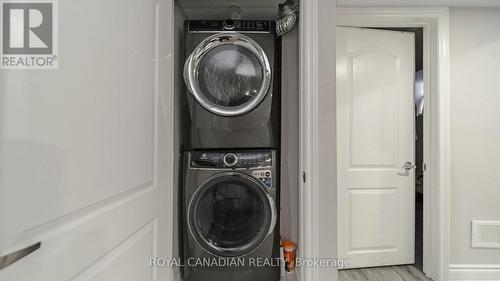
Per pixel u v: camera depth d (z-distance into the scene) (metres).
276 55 1.61
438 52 1.88
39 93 0.51
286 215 1.89
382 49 2.10
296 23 1.74
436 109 1.89
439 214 1.87
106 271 0.74
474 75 1.91
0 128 0.44
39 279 0.50
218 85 1.56
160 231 1.17
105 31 0.72
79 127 0.61
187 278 1.55
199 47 1.55
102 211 0.72
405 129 2.10
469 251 1.91
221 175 1.52
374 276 1.96
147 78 1.01
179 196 1.69
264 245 1.54
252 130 1.55
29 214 0.48
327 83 1.28
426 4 1.86
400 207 2.09
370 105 2.08
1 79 0.45
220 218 1.59
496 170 1.91
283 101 1.90
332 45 1.28
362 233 2.06
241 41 1.55
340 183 2.04
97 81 0.68
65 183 0.57
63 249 0.57
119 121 0.79
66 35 0.57
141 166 0.95
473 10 1.91
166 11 1.23
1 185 0.44
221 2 1.80
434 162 1.91
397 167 2.09
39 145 0.50
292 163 1.89
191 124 1.55
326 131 1.28
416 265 2.11
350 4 1.87
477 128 1.91
